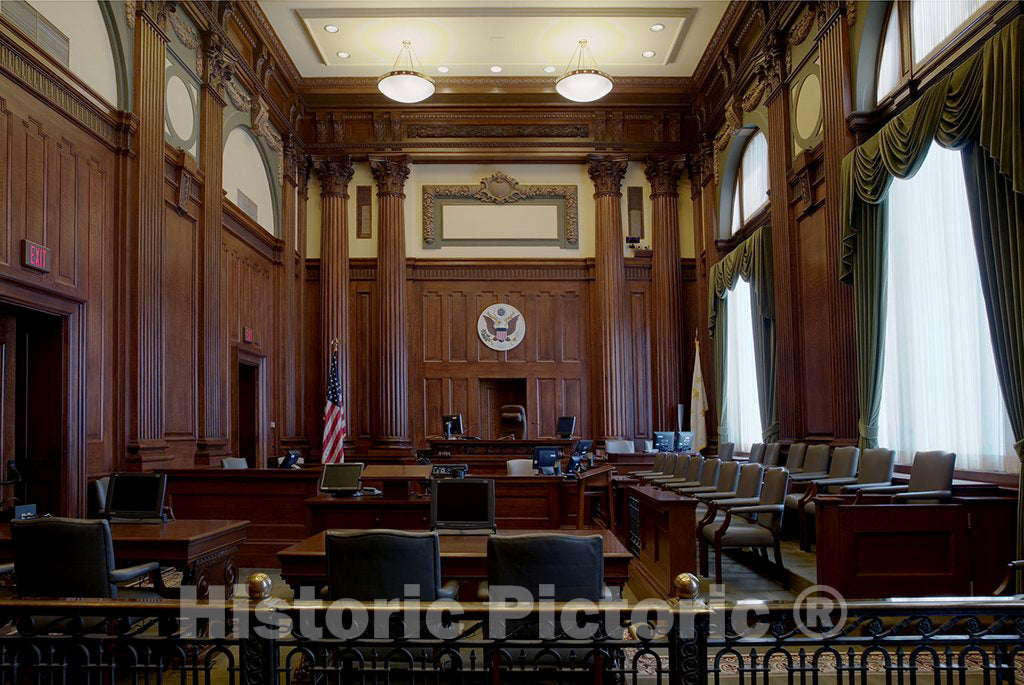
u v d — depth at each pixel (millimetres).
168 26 8203
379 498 6422
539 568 3172
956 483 5617
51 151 6164
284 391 11844
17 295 5594
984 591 4930
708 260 12305
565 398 13148
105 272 6996
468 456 10422
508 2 10289
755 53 9906
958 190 6332
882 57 7484
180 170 8266
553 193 13383
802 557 6645
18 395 6145
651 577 5859
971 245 6180
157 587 4168
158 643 2547
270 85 11695
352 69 12305
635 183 13398
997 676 2506
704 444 12273
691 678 2469
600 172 13086
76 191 6523
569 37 11266
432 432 13070
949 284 6418
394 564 3275
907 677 3869
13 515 5277
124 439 7082
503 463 10328
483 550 4078
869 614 2492
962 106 5613
